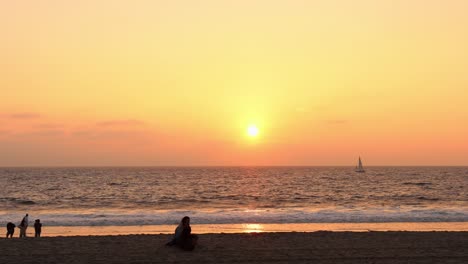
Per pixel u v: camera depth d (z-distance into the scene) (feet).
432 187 361.10
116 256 62.28
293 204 218.79
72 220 129.29
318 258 61.46
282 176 591.37
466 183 414.82
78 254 63.67
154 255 62.90
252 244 71.92
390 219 130.62
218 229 110.52
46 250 66.69
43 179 505.66
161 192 310.45
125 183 423.23
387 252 65.67
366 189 339.16
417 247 69.56
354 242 74.28
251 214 144.05
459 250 67.26
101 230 109.91
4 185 391.04
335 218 132.16
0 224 122.11
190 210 172.55
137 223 123.24
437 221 127.03
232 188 351.67
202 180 482.69
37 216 141.28
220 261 59.62
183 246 65.62
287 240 76.23
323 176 587.68
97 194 293.23
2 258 61.11
